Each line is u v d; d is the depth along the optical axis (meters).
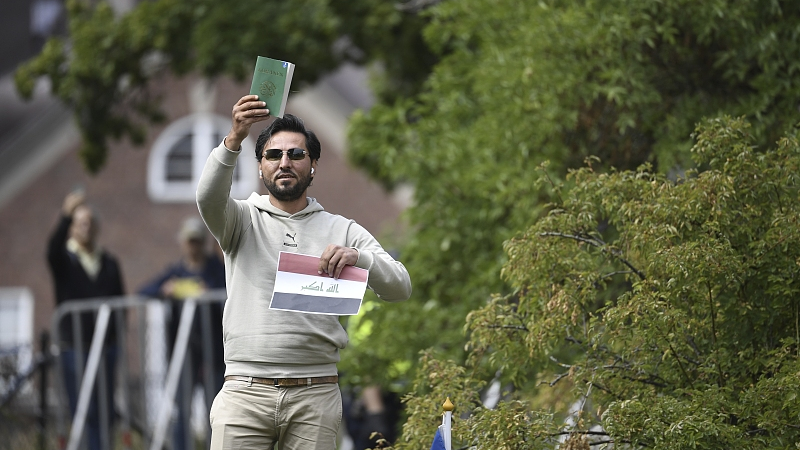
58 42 34.81
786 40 20.75
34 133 63.56
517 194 23.50
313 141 14.56
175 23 33.19
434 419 15.81
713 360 15.24
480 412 15.51
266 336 14.01
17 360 32.09
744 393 14.59
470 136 25.38
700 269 14.53
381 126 27.64
